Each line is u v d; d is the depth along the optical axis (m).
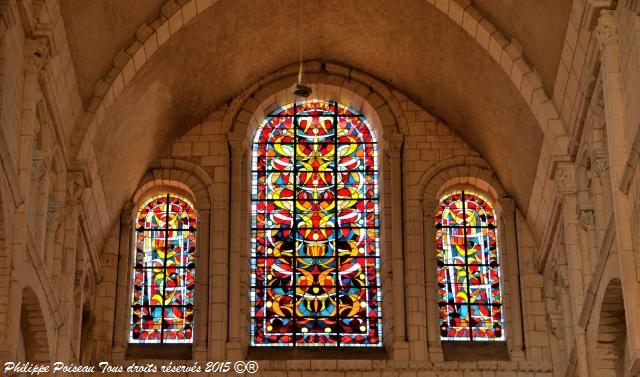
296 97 35.84
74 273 29.81
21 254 23.88
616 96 24.22
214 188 34.41
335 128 35.91
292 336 33.44
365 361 32.25
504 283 33.66
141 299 33.88
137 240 34.59
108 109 29.84
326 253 34.44
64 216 29.14
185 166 34.69
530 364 32.38
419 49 33.12
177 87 32.84
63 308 28.88
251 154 35.59
